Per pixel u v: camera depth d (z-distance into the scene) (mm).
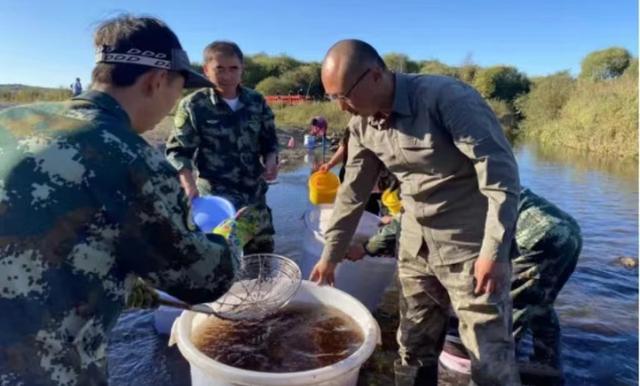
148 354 3260
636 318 3992
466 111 2016
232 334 2629
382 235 3096
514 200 2002
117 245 1332
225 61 3650
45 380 1231
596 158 15781
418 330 2680
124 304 1436
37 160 1246
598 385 3119
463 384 3023
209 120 3715
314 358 2455
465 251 2287
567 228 2857
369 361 3275
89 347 1326
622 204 8391
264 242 4125
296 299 2920
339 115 21141
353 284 3525
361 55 2074
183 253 1436
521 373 2961
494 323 2217
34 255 1222
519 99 29156
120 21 1475
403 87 2172
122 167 1295
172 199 1390
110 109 1403
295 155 12367
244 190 3900
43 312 1229
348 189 2703
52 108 1381
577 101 22719
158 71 1491
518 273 2936
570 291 4516
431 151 2180
